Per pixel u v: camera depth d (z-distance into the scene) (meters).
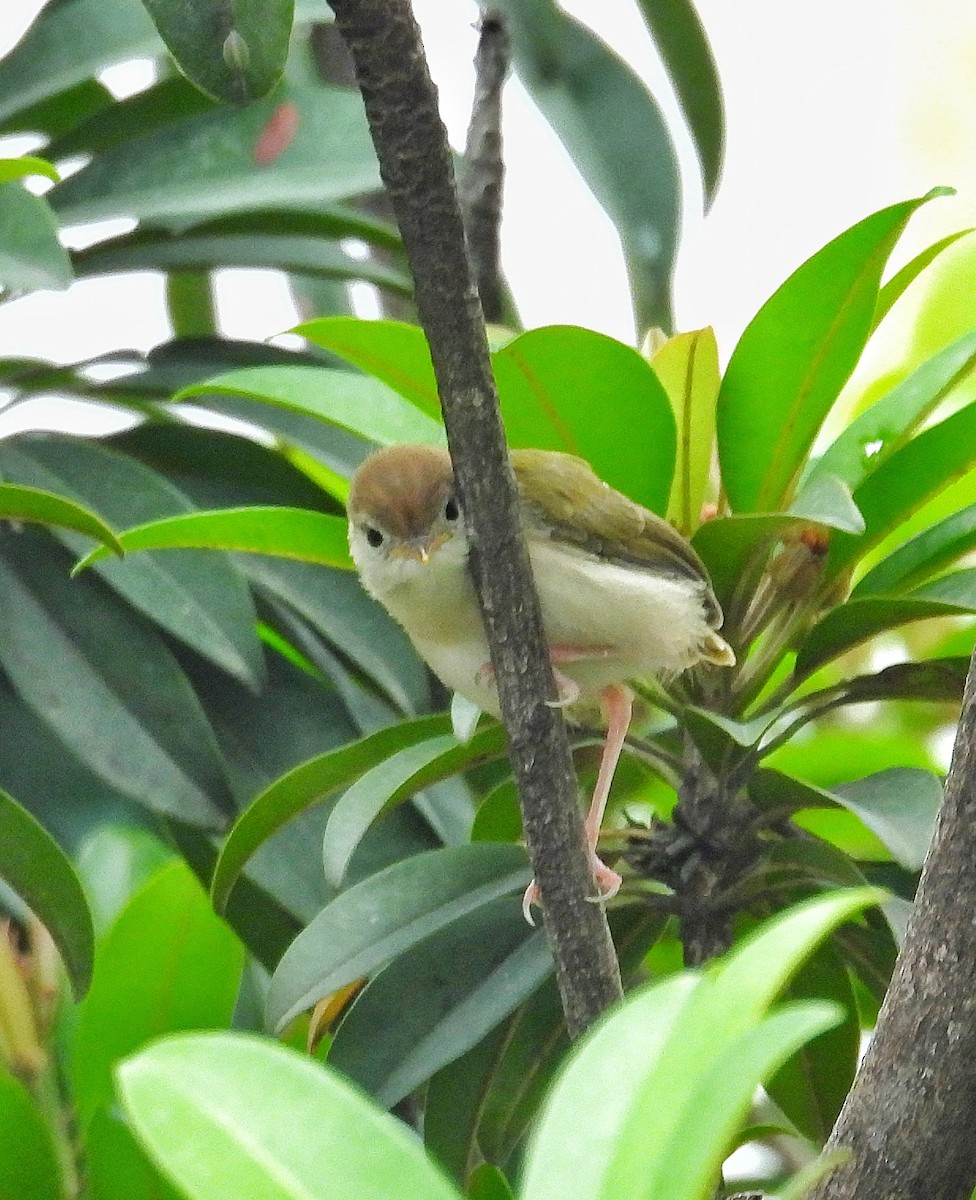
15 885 6.21
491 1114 6.79
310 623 8.25
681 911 6.59
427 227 4.58
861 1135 4.16
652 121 9.00
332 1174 2.81
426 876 6.45
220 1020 6.40
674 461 6.77
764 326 6.32
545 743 5.01
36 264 6.86
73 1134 5.97
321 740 7.91
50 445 7.94
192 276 10.38
